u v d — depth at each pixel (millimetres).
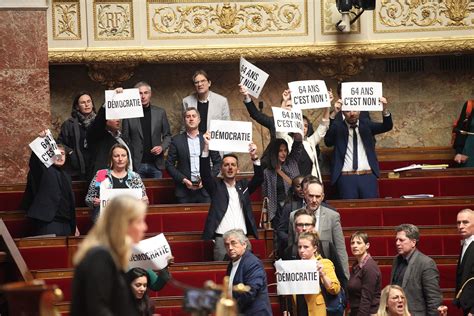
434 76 18312
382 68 18297
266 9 17641
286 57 17594
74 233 13875
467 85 18328
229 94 18125
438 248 13797
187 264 12773
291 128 13766
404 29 17656
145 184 15156
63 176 13812
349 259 13328
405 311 10297
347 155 15016
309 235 11289
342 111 15273
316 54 17547
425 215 14453
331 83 18125
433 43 17578
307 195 12188
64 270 12664
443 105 18297
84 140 15664
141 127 15680
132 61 17484
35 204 13672
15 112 16109
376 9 17656
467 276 11414
